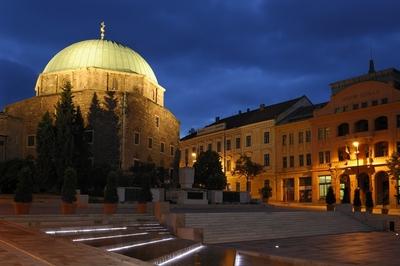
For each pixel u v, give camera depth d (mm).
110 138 61812
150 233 27703
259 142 81938
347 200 48094
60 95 58688
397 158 57469
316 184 72250
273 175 78812
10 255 15227
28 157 58375
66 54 69625
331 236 35531
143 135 65125
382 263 21406
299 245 28922
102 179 54469
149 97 70375
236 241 31000
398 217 43031
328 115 70875
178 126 75750
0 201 41625
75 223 26797
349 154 67562
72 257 15477
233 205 51281
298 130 76188
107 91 62875
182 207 46688
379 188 64625
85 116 61906
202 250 23688
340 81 74750
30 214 28141
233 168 85938
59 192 50125
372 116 65438
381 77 69125
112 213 32250
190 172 56375
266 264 20016
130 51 72188
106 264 14578
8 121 61594
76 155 53062
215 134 90688
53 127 52875
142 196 34562
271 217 37219
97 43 70625
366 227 42000
